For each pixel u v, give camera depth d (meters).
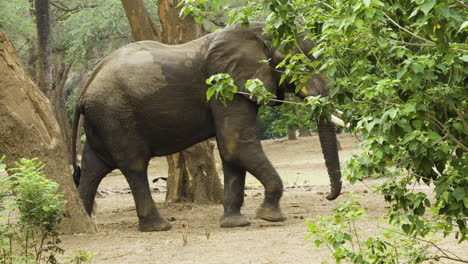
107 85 11.83
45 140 10.73
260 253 8.80
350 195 5.56
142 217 11.91
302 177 29.69
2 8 36.31
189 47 12.16
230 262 8.34
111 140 11.83
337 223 5.48
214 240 10.08
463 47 4.53
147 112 11.72
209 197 17.48
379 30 4.50
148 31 17.92
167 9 17.73
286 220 12.12
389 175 5.03
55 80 43.53
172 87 11.74
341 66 5.10
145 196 11.93
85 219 11.15
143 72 11.74
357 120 4.96
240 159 11.62
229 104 11.62
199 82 11.84
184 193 17.72
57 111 44.22
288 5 4.91
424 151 4.60
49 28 30.70
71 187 11.00
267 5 4.86
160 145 12.10
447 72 4.66
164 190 25.06
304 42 11.66
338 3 4.51
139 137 11.86
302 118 31.09
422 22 4.04
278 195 11.75
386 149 4.55
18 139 10.45
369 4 4.16
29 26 38.28
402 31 4.85
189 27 17.69
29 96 10.66
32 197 7.61
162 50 12.10
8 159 10.46
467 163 4.66
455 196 4.65
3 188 7.62
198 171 17.38
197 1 5.19
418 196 4.94
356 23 4.28
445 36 4.19
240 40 11.72
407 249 5.79
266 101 5.56
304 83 5.58
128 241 10.27
